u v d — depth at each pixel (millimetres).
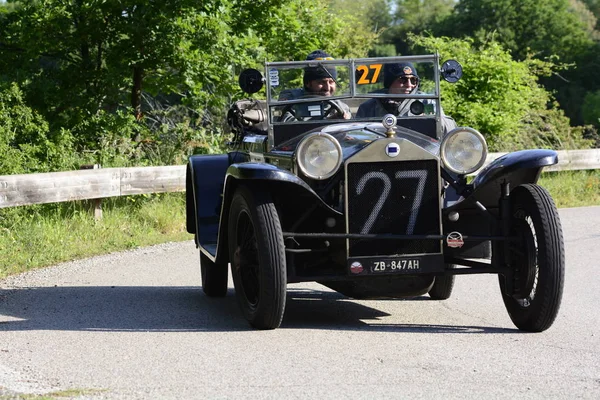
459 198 8484
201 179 10531
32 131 18453
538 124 28844
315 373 6531
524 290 8117
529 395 5988
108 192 15688
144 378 6434
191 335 7961
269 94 9242
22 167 17297
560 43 67562
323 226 8336
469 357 7082
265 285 7789
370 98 9375
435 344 7570
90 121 20688
